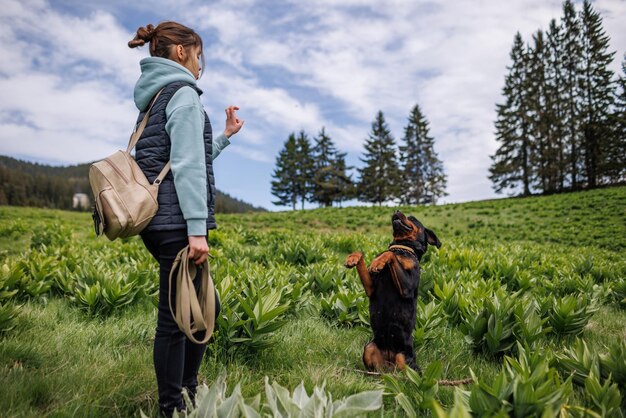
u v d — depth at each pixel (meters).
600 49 50.09
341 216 31.38
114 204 1.84
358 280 6.36
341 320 4.58
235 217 30.27
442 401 2.55
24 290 4.87
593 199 31.03
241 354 3.16
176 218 1.98
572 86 51.66
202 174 1.97
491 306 3.72
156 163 2.03
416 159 72.62
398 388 2.42
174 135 1.97
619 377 2.48
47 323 3.86
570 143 50.12
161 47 2.25
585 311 4.43
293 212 36.09
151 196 1.93
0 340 3.12
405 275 2.96
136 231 1.89
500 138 53.97
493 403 1.84
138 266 6.30
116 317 4.39
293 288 5.13
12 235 13.57
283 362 3.15
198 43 2.37
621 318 5.52
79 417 2.01
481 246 15.33
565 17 52.53
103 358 2.91
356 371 3.04
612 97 49.53
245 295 4.02
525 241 20.16
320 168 75.31
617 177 48.25
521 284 7.50
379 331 3.09
